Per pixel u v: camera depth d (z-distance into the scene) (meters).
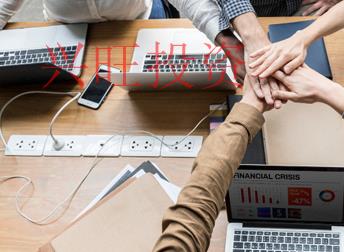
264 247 0.99
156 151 1.20
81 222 1.02
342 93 1.04
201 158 0.84
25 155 1.25
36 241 1.09
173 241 0.74
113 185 1.15
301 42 1.14
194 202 0.79
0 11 1.54
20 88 1.40
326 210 0.98
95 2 1.44
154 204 1.04
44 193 1.17
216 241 1.03
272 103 1.08
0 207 1.16
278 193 0.96
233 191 0.97
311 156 1.01
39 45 1.47
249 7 1.24
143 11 1.66
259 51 1.14
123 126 1.27
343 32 1.33
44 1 1.59
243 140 0.87
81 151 1.23
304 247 0.98
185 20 1.45
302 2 1.58
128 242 0.99
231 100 1.20
